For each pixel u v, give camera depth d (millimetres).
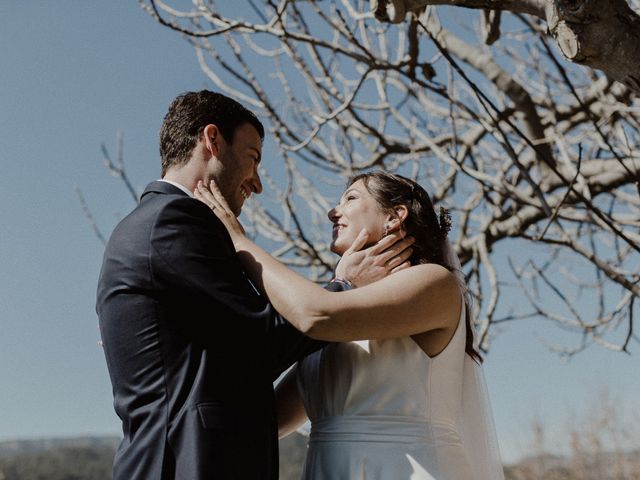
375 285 2773
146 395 2465
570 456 24875
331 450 2838
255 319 2531
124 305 2547
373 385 2846
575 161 5891
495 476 3051
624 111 5160
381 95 6207
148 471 2381
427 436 2818
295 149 5246
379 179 3188
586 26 2781
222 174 2861
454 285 2920
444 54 3793
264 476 2465
